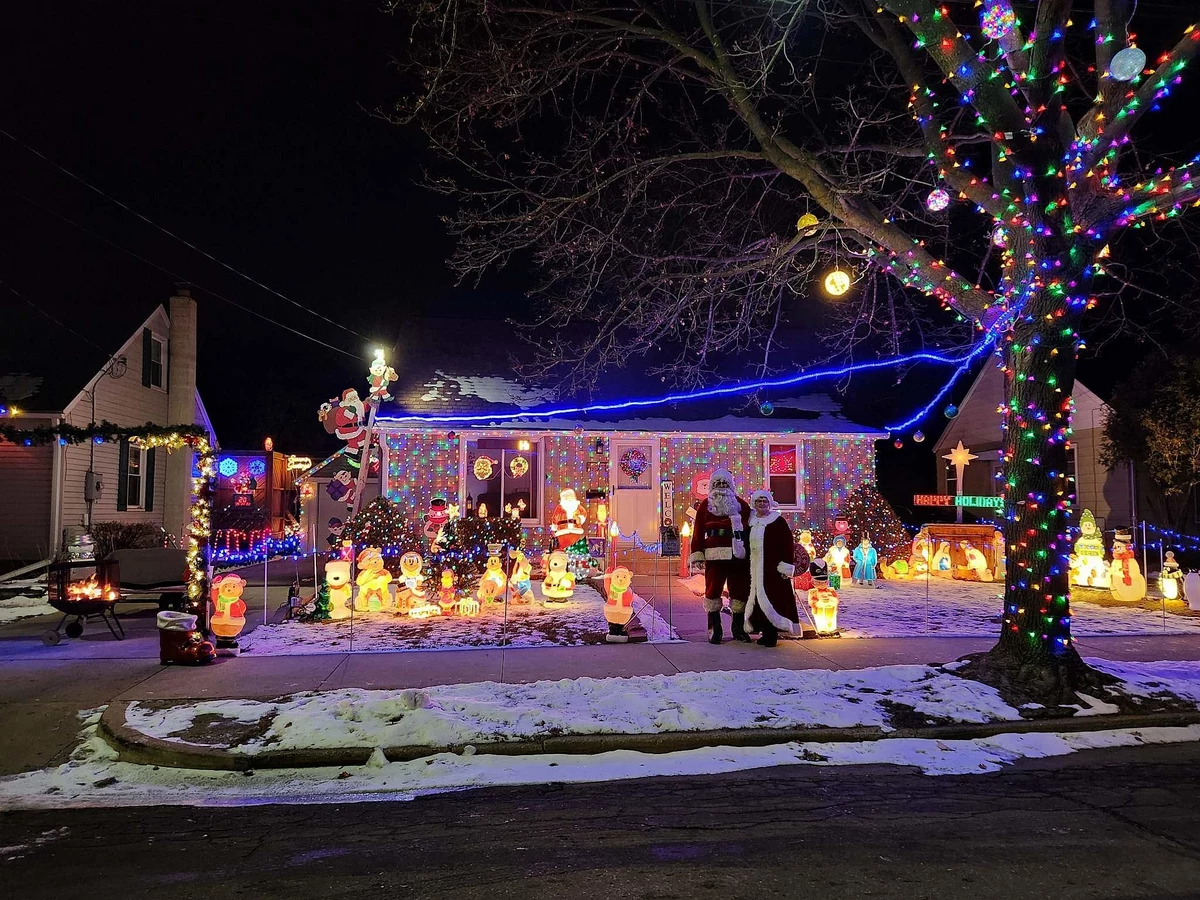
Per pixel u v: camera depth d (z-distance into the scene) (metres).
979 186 7.73
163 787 5.36
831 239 11.30
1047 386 7.41
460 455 16.69
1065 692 6.98
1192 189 6.87
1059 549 7.36
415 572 11.13
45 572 16.30
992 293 8.08
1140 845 4.30
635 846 4.30
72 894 3.82
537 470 17.31
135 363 20.56
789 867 4.02
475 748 5.87
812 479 18.11
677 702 6.63
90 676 7.82
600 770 5.58
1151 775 5.52
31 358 18.45
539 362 18.47
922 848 4.26
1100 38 7.32
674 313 11.41
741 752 5.93
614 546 14.72
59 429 9.44
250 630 10.14
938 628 10.22
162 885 3.90
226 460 23.39
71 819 4.84
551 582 11.95
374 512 12.86
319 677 7.67
